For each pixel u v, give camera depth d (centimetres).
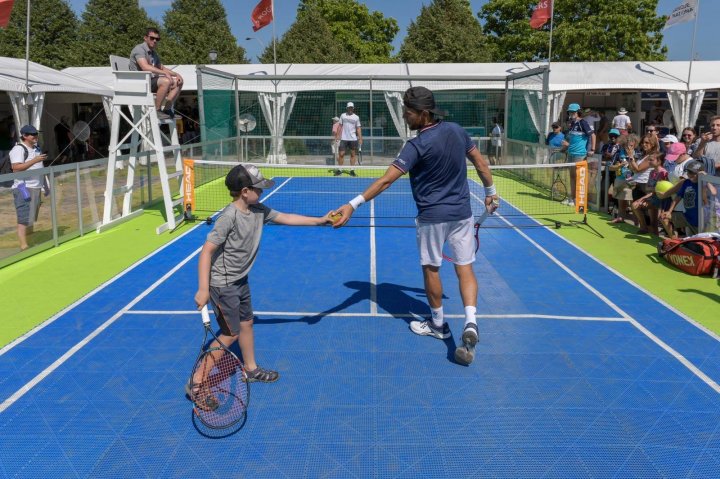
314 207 1346
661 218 918
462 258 506
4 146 2289
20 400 452
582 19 3925
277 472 367
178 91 1160
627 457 382
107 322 611
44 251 904
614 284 747
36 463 375
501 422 423
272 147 2058
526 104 1691
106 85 2417
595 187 1265
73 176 982
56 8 4272
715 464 374
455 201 498
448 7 4528
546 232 1055
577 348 550
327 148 2064
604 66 2375
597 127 2120
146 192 1278
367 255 902
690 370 504
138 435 406
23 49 4153
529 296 701
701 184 847
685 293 710
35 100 1805
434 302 553
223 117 1766
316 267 830
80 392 464
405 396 459
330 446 394
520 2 4112
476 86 2091
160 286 733
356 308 659
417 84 2095
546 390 469
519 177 1705
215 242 407
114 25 4434
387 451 388
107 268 813
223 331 444
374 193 485
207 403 421
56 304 665
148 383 480
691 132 1201
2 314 633
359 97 2094
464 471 368
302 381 483
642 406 445
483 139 2120
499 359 525
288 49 4406
